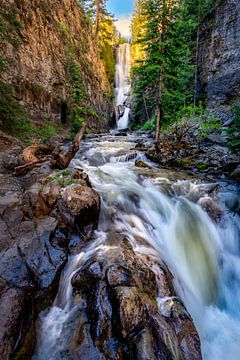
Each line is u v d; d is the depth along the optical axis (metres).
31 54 18.41
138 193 7.89
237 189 9.06
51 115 19.80
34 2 20.44
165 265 4.91
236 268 6.65
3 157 8.80
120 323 3.20
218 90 21.14
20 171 7.58
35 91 17.73
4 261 4.05
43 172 7.62
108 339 3.18
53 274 4.17
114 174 9.73
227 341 4.48
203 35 24.03
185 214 7.47
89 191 5.73
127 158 13.21
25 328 3.38
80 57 30.61
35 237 4.64
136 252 4.98
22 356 3.14
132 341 3.09
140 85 15.70
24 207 5.48
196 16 24.55
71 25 30.17
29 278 3.96
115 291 3.51
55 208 5.44
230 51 20.61
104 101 39.59
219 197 8.50
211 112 18.61
